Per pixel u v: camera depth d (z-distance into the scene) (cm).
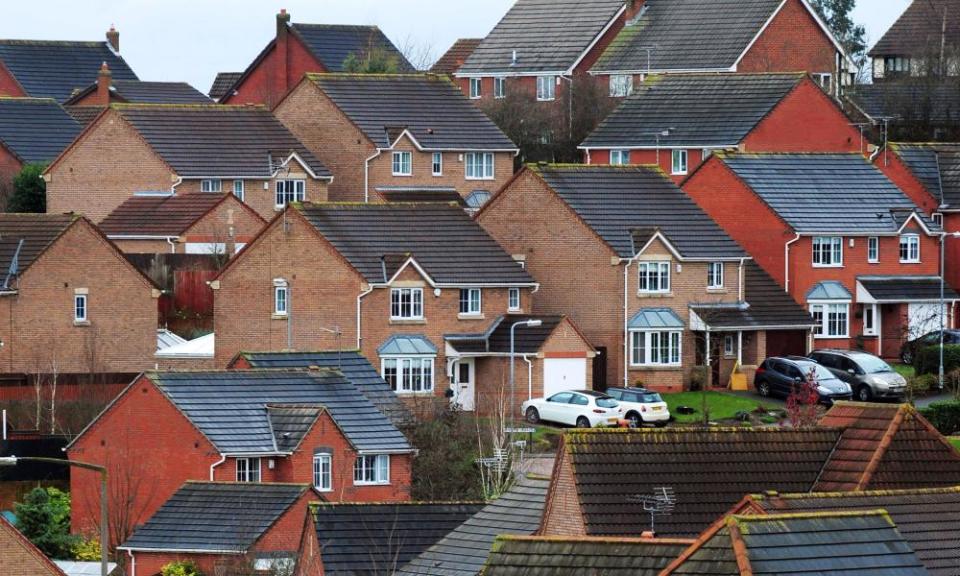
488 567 10562
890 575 9575
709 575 9525
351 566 13450
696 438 12450
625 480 12162
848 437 12731
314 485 18100
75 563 16688
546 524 12256
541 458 19925
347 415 18650
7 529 14775
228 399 18362
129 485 17612
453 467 19038
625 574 10300
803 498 11331
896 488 12381
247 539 15762
